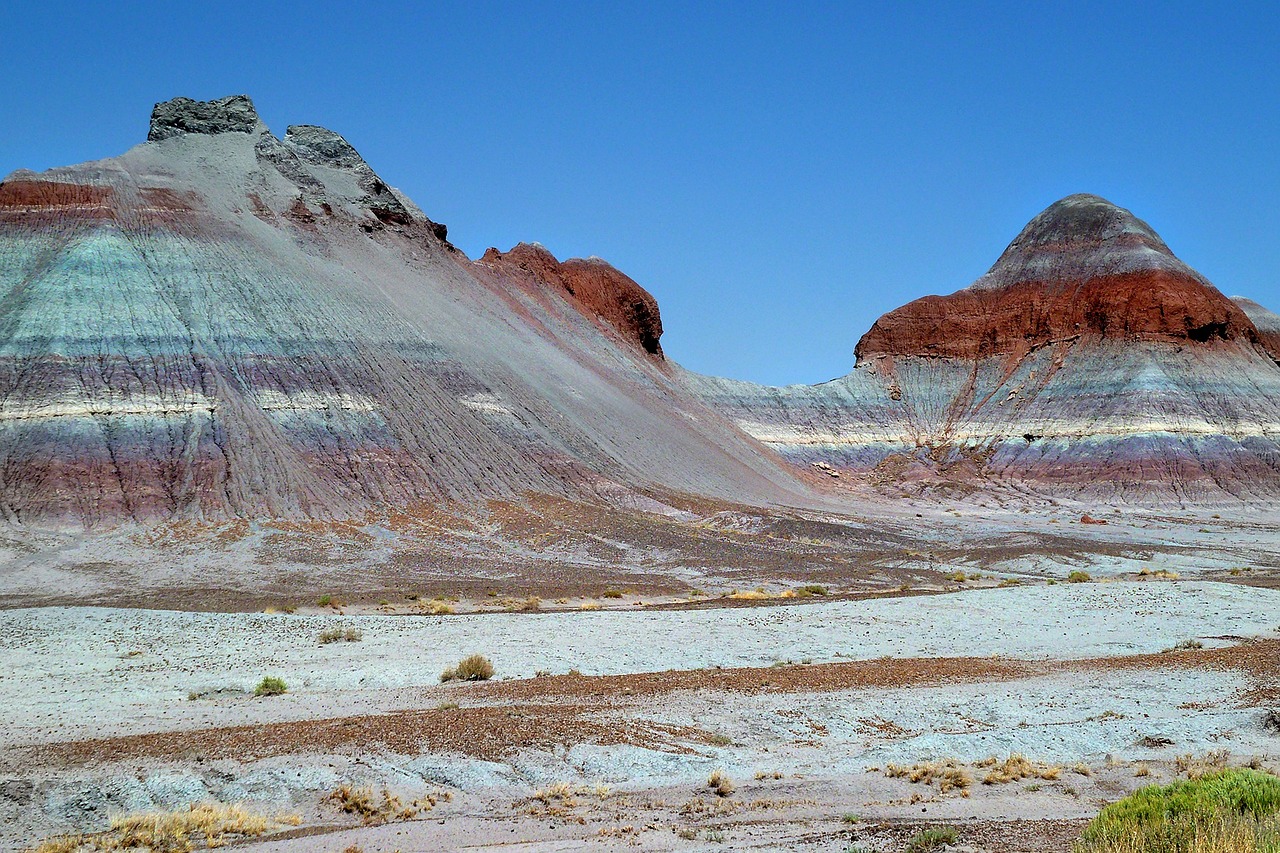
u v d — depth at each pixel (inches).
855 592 2285.9
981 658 1380.4
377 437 3368.6
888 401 7096.5
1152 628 1624.0
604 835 686.5
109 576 2372.0
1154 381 6181.1
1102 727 947.3
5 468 2874.0
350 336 3715.6
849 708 1040.2
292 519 2940.5
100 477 2903.5
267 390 3368.6
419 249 4761.3
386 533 2893.7
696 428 5029.5
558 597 2167.8
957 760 856.3
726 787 787.4
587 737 911.0
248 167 4456.2
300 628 1635.1
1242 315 6904.5
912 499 5521.7
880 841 657.6
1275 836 568.1
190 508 2893.7
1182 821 605.3
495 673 1268.5
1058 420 6323.8
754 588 2343.8
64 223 3831.2
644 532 3011.8
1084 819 693.9
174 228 3868.1
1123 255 7190.0
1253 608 1813.5
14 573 2377.0
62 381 3134.8
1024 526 3966.5
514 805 763.4
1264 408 6063.0
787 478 5137.8
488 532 2999.5
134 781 767.7
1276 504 5201.8
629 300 6289.4
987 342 7278.5
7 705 1066.1
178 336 3410.4
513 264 5605.3
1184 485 5457.7
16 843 684.7
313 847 670.5
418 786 796.6
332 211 4527.6
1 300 3513.8
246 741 882.8
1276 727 941.8
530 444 3673.7
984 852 625.3
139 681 1211.2
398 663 1336.1
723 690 1127.0
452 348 3971.5
